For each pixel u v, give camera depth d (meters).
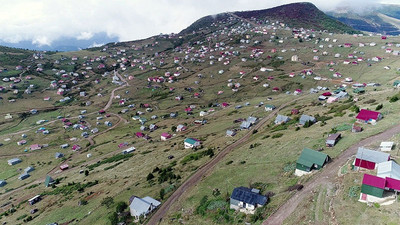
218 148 100.56
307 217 46.31
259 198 55.72
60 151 155.88
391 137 66.56
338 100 126.62
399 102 89.94
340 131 78.94
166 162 101.25
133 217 67.81
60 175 122.50
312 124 96.00
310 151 64.31
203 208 61.00
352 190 49.56
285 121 112.31
